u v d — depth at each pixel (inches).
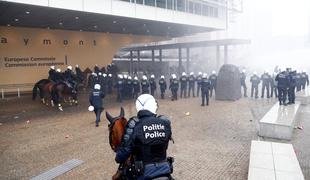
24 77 1034.1
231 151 367.9
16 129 502.9
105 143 412.2
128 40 1487.5
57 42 1142.3
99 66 1322.6
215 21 1258.0
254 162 278.1
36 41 1071.6
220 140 419.8
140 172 121.3
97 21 961.5
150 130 123.5
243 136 442.0
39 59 1079.0
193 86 888.3
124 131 126.7
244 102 783.7
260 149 318.7
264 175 247.0
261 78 862.5
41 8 690.2
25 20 895.7
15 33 1010.1
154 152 124.4
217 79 823.7
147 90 829.8
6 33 987.9
